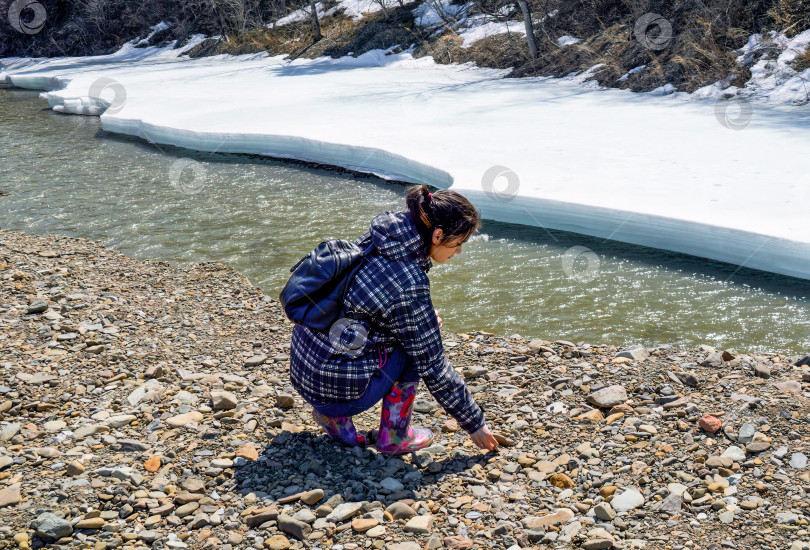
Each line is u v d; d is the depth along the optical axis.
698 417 2.87
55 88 20.73
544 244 6.38
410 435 2.73
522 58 16.20
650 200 6.44
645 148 8.45
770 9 12.93
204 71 20.70
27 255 5.88
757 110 10.42
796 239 5.28
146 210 7.91
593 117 10.58
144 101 14.54
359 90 14.70
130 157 10.77
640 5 14.95
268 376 3.45
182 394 3.17
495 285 5.48
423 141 9.46
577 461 2.61
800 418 2.81
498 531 2.20
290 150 10.35
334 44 21.61
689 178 7.11
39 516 2.19
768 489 2.37
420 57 18.91
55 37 31.56
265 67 20.81
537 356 3.65
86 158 10.76
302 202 8.07
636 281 5.45
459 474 2.58
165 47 28.83
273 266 6.04
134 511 2.31
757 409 2.91
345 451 2.72
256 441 2.80
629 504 2.35
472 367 3.51
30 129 13.51
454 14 20.45
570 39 16.02
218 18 26.64
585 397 3.16
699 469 2.52
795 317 4.72
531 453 2.73
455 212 2.32
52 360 3.52
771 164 7.44
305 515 2.26
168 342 3.90
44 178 9.51
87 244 6.61
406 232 2.33
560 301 5.13
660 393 3.13
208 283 5.23
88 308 4.38
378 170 9.24
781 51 12.13
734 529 2.18
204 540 2.16
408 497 2.42
